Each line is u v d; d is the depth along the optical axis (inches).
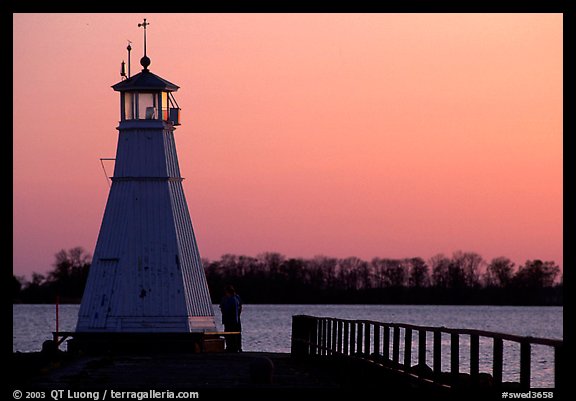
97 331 4296.3
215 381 2901.1
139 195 4382.4
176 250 4370.1
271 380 2856.8
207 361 3693.4
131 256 4345.5
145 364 3543.3
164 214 4382.4
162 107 4441.4
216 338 4456.2
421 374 2300.7
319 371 3348.9
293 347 4045.3
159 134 4419.3
